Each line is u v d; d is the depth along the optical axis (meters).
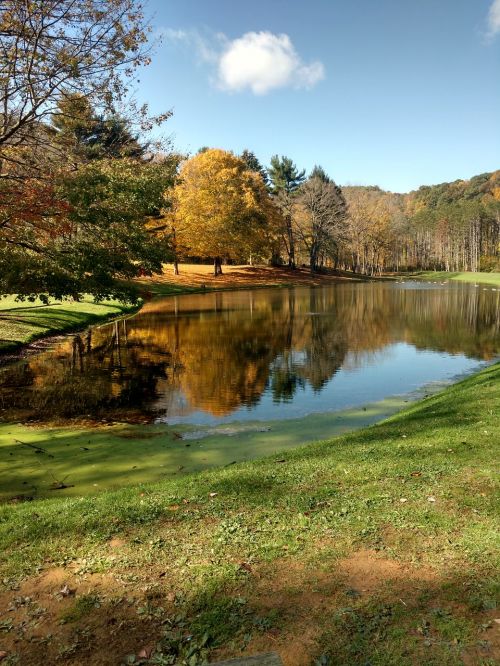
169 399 11.83
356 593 3.54
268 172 71.12
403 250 105.94
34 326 20.81
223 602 3.51
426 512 4.68
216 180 49.91
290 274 63.47
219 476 6.11
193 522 4.74
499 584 3.54
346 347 19.06
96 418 10.38
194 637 3.20
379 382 13.59
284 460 6.84
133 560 4.11
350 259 89.56
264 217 55.03
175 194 47.69
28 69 11.23
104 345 19.27
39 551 4.34
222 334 22.19
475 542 4.11
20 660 3.08
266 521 4.67
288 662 2.95
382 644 3.04
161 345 19.34
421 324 25.72
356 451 6.90
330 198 68.31
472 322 26.62
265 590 3.62
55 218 13.19
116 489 6.75
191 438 9.09
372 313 30.62
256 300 39.19
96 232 15.49
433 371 14.98
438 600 3.42
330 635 3.14
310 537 4.33
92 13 11.61
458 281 72.94
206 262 72.56
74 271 14.61
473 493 5.05
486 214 101.19
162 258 19.36
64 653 3.12
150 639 3.21
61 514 5.11
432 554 3.98
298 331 23.02
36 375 14.22
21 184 12.70
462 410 8.83
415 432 7.76
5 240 13.90
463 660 2.89
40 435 9.23
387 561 3.91
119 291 16.14
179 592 3.66
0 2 10.91
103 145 16.06
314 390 12.74
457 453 6.38
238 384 13.34
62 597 3.67
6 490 6.76
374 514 4.70
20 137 12.91
